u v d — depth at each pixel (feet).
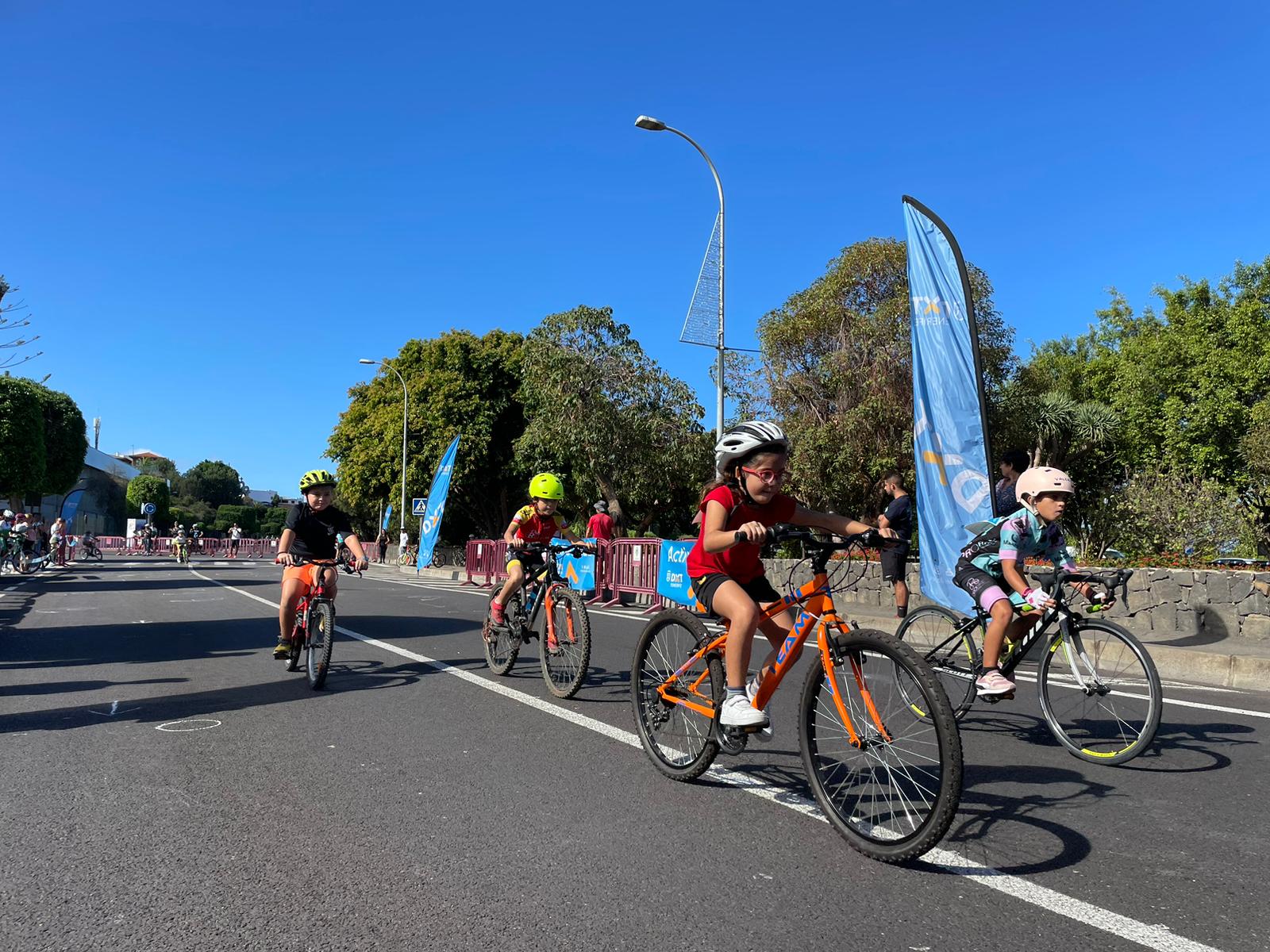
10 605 47.19
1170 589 32.09
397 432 128.67
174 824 11.75
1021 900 9.35
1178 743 16.49
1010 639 17.04
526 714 18.62
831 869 10.22
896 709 10.50
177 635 32.91
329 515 23.32
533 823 11.80
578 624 20.17
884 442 64.13
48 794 13.08
